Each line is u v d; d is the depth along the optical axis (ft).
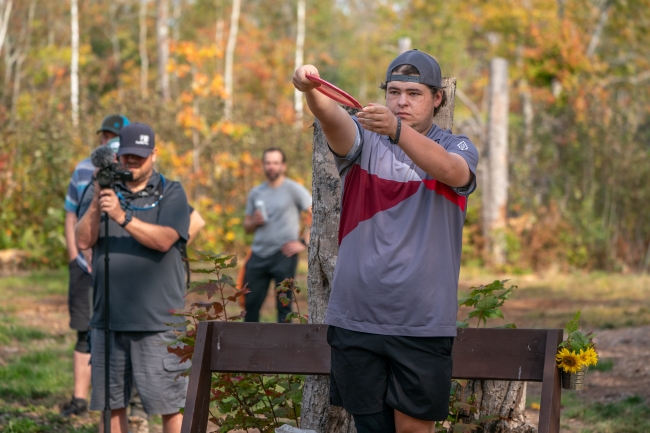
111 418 20.80
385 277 12.82
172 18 188.24
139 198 20.79
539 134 98.07
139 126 20.90
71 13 157.28
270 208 35.24
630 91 124.77
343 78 216.54
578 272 81.97
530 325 46.50
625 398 30.37
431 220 12.89
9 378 31.71
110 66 199.62
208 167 77.36
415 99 13.24
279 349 15.62
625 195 86.33
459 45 150.92
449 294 13.01
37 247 70.49
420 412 13.01
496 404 18.67
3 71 149.07
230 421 18.53
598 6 137.49
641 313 49.65
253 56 191.21
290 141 82.84
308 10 207.92
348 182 13.39
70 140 73.00
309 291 17.76
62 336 41.06
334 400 14.10
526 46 131.75
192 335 17.85
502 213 84.28
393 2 162.91
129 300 20.30
